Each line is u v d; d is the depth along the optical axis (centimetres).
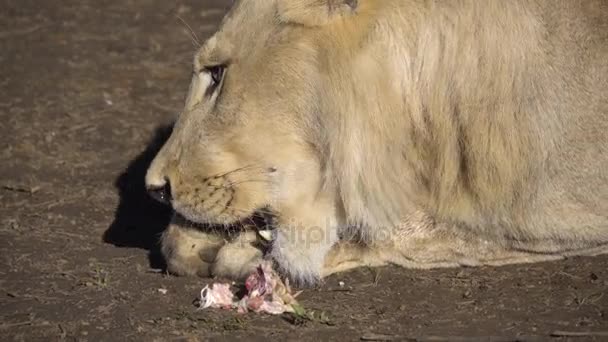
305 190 1040
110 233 1245
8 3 2391
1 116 1662
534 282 1050
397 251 1084
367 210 1038
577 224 1036
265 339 959
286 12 1004
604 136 1018
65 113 1675
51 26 2217
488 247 1070
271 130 1028
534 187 1016
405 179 1034
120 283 1095
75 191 1378
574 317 976
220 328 984
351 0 981
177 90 1794
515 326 962
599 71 1019
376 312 1007
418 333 955
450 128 1005
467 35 991
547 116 1003
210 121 1047
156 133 1578
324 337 959
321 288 1065
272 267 1059
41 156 1501
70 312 1033
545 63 1003
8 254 1180
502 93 992
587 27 1024
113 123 1627
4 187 1392
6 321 1019
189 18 2236
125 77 1869
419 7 995
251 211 1050
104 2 2408
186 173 1055
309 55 1004
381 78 996
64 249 1195
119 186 1393
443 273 1084
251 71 1020
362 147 1012
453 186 1022
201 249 1093
